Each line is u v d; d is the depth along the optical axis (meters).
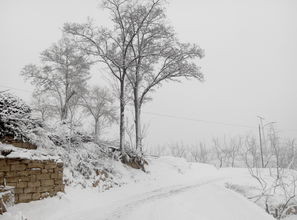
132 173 17.03
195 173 23.48
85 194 11.34
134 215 8.71
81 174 12.59
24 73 26.33
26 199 8.98
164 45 20.72
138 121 20.88
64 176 11.36
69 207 9.62
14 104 10.48
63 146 13.03
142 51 20.27
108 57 18.97
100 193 12.25
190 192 13.09
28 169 9.24
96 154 15.16
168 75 21.45
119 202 11.23
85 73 27.94
